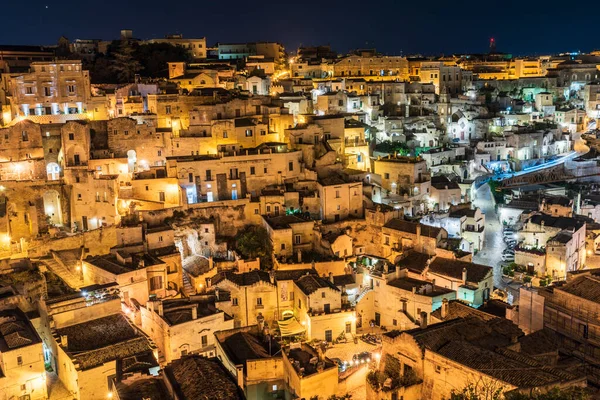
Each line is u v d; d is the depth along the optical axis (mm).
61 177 116062
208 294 89688
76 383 69688
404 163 127750
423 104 169750
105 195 110250
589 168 151875
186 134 124125
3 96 134375
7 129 113438
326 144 126125
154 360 71750
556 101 194625
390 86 171125
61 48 181625
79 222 112250
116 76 168000
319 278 89938
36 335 72062
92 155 117500
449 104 168000
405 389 57500
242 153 117250
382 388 58219
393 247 107188
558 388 45719
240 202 112250
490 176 153500
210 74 159250
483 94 191750
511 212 128750
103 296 82688
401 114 165000
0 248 100938
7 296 80500
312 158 123688
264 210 113000
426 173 130625
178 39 196250
